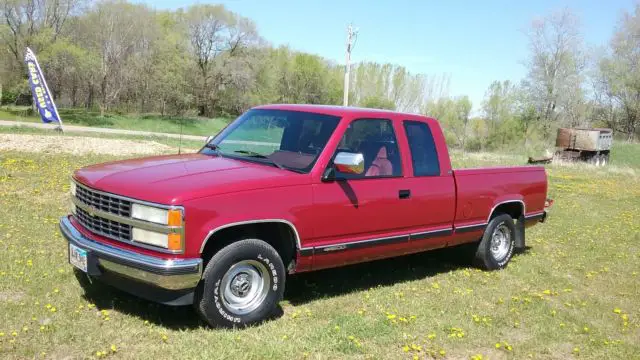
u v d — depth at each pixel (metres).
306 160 5.09
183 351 4.12
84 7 54.12
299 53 63.06
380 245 5.60
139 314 4.75
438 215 6.16
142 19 56.22
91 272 4.48
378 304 5.55
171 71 55.12
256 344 4.32
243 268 4.61
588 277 7.36
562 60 54.56
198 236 4.24
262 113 5.91
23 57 49.41
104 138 20.95
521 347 4.90
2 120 41.69
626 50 56.84
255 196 4.55
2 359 3.78
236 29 59.38
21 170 11.22
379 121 5.70
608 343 5.14
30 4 49.22
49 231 6.95
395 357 4.44
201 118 57.56
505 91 54.81
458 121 55.03
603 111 59.38
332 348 4.45
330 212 5.05
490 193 6.84
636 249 9.29
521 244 7.70
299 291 5.77
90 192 4.68
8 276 5.23
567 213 12.39
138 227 4.29
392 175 5.67
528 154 42.06
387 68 66.38
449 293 6.16
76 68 52.31
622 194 17.17
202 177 4.56
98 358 3.93
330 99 63.28
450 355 4.63
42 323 4.35
